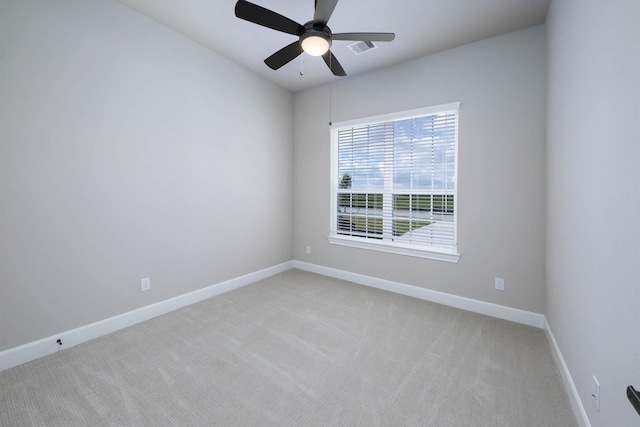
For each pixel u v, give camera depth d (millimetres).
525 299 2545
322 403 1572
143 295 2557
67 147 2068
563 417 1475
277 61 2348
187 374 1812
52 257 2023
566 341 1707
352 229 3744
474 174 2762
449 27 2486
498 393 1652
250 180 3580
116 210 2355
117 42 2307
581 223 1433
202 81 2967
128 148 2412
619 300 995
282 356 2021
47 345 2004
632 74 910
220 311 2768
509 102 2568
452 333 2361
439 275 3004
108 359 1965
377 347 2145
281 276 3906
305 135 4094
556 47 1986
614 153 1050
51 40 1969
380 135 3438
